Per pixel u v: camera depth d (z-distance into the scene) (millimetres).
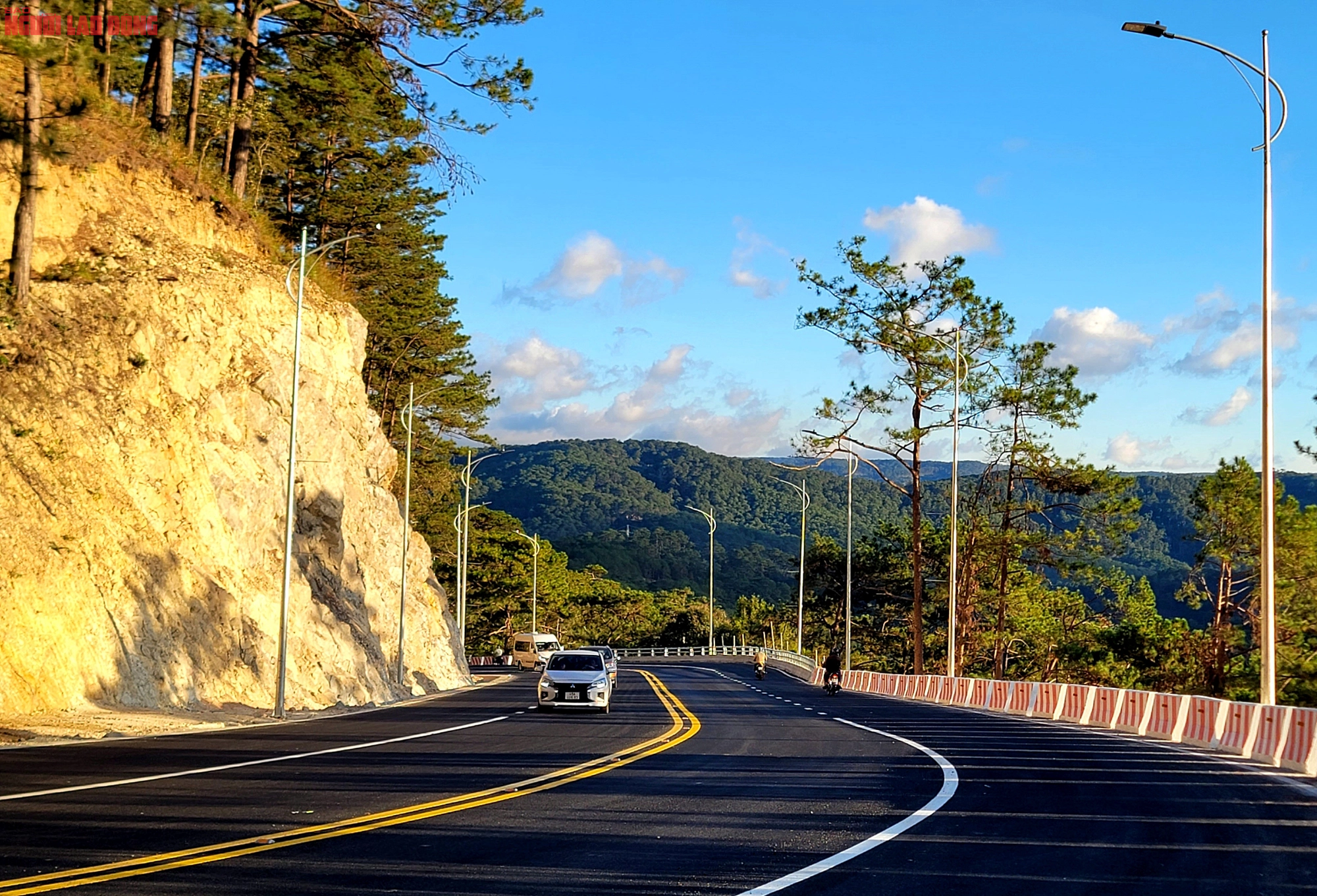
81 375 35500
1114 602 94062
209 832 12352
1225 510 75688
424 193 73562
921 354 67812
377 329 80688
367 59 39938
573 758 21281
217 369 41688
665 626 159750
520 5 38312
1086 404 70375
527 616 135875
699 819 13820
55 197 38906
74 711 28281
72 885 9539
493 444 98062
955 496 53281
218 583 37312
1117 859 11531
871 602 107688
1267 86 28516
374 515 56219
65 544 30953
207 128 52500
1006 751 23875
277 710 32719
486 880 10008
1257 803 16141
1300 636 75000
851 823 13664
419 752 22172
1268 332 27375
